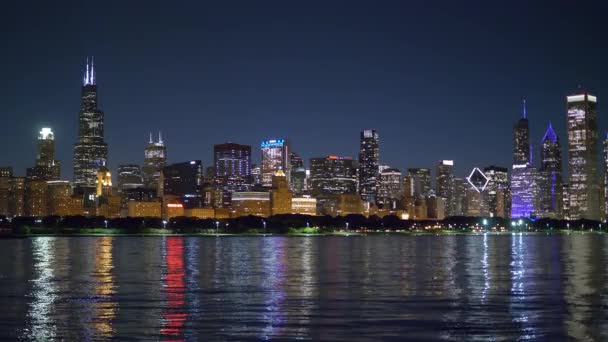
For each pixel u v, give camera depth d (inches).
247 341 2672.2
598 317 3216.0
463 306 3597.4
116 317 3221.0
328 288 4520.2
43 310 3440.0
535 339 2699.3
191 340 2684.5
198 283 4884.4
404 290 4404.5
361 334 2810.0
